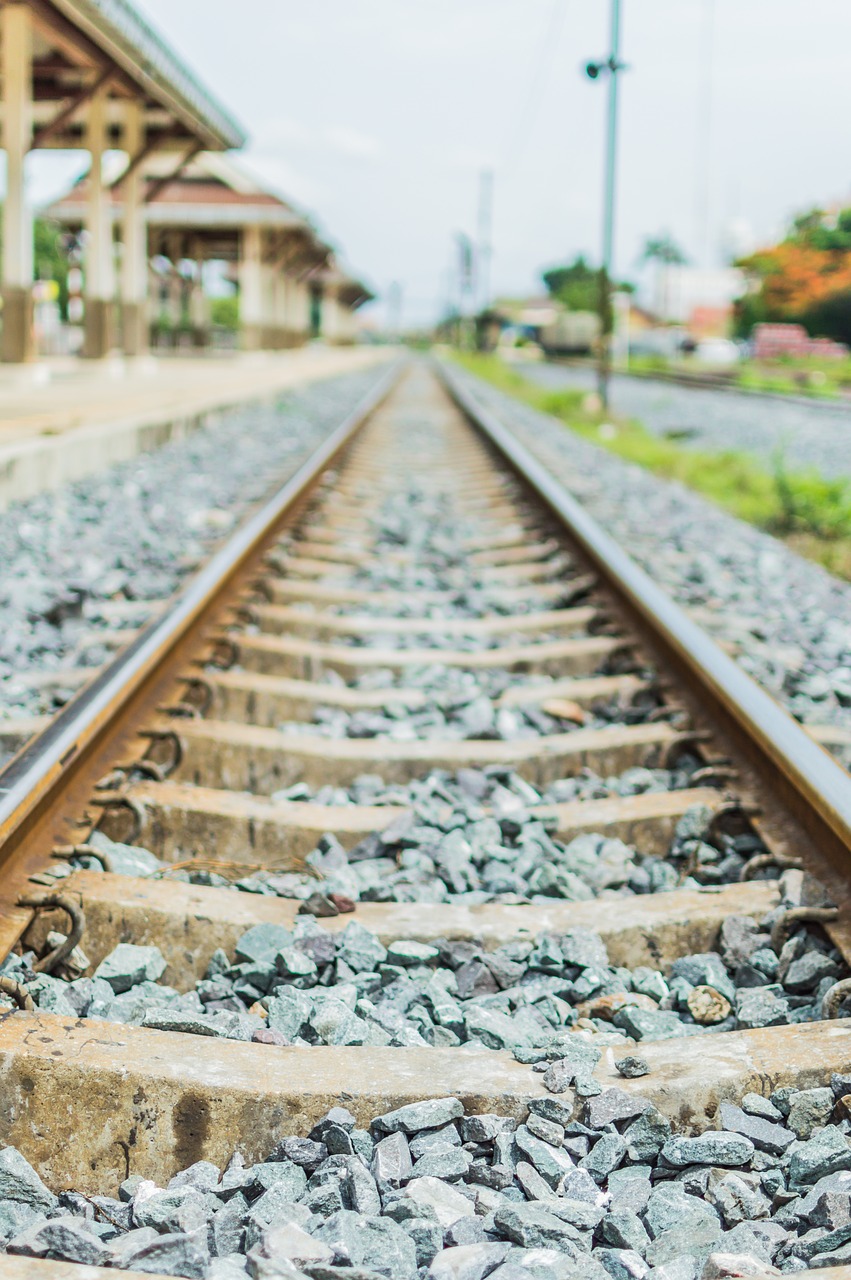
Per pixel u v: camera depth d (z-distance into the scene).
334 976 2.67
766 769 3.53
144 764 3.51
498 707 4.45
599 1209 1.92
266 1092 2.12
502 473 11.15
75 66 15.43
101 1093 2.12
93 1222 1.92
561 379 39.06
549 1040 2.43
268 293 33.62
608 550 6.18
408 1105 2.11
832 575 7.55
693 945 2.89
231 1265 1.74
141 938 2.79
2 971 2.56
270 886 3.11
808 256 61.56
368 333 163.75
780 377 41.22
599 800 3.61
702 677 4.13
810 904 2.90
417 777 3.90
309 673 4.86
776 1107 2.18
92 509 8.02
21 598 5.52
